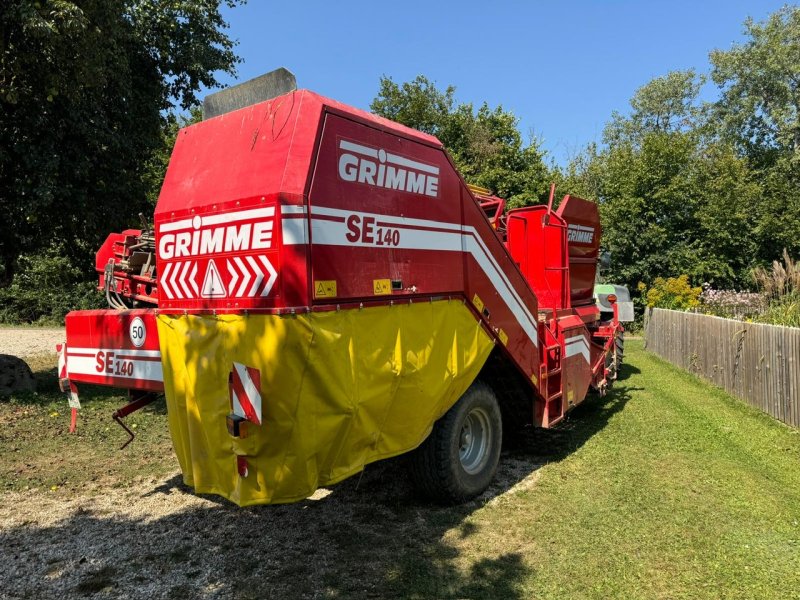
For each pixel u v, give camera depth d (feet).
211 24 37.65
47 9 20.85
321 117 10.67
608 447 19.84
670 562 11.80
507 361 16.43
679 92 145.59
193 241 11.62
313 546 12.81
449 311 13.74
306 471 10.57
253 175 10.73
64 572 11.77
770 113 102.73
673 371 36.63
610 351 27.43
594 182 84.79
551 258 21.34
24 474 17.67
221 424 11.02
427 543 12.85
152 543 13.07
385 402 11.87
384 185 11.93
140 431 22.33
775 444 20.11
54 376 34.91
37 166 26.23
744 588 10.80
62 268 79.10
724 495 15.35
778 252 67.05
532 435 21.44
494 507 14.78
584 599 10.53
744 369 27.04
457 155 76.13
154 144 34.47
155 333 13.32
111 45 26.61
